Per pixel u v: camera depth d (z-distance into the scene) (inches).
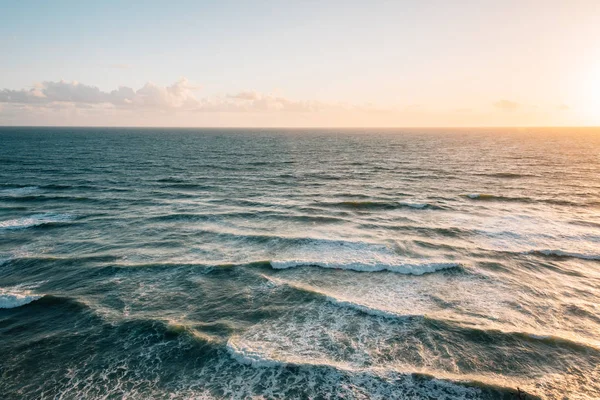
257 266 610.5
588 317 460.1
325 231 802.8
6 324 444.5
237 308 483.8
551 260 639.1
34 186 1304.1
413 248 695.1
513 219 892.0
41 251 677.9
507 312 470.3
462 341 408.5
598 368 366.3
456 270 597.3
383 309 474.9
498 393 331.3
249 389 338.6
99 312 470.9
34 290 526.9
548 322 448.1
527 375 356.5
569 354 386.9
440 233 786.2
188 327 437.1
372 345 402.3
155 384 346.6
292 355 384.8
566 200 1090.1
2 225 830.5
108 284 548.1
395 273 588.4
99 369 366.9
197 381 350.0
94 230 806.5
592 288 538.3
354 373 356.8
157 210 986.7
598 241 727.7
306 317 460.8
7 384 345.1
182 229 816.9
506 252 673.6
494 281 559.5
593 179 1476.4
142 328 436.5
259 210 987.9
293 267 609.0
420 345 401.4
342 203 1067.9
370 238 753.0
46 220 879.1
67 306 484.7
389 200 1109.7
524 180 1462.8
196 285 546.3
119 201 1093.1
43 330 433.1
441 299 504.1
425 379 348.5
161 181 1451.8
